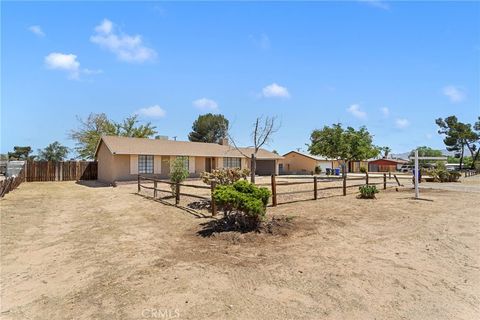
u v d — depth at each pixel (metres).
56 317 3.97
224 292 4.47
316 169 47.25
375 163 63.31
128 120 40.59
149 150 26.81
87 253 6.52
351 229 7.86
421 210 10.43
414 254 6.08
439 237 7.20
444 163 28.48
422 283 4.80
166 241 7.22
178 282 4.82
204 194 16.98
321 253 6.08
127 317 3.87
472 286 4.73
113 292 4.57
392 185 21.09
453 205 11.48
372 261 5.68
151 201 13.79
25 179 27.12
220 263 5.59
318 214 9.70
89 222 9.71
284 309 4.01
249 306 4.08
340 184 21.88
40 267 5.80
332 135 30.00
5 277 5.36
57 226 9.20
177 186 12.59
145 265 5.62
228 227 7.89
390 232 7.61
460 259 5.84
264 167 40.44
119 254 6.36
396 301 4.25
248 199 7.34
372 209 10.60
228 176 11.95
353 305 4.12
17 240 7.65
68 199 15.20
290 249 6.32
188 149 30.11
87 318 3.90
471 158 66.62
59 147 44.41
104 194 17.22
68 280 5.14
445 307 4.11
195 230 8.09
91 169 30.19
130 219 10.02
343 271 5.20
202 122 58.81
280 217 8.77
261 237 7.11
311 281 4.82
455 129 59.19
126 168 25.50
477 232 7.60
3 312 4.16
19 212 11.50
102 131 38.53
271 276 5.00
